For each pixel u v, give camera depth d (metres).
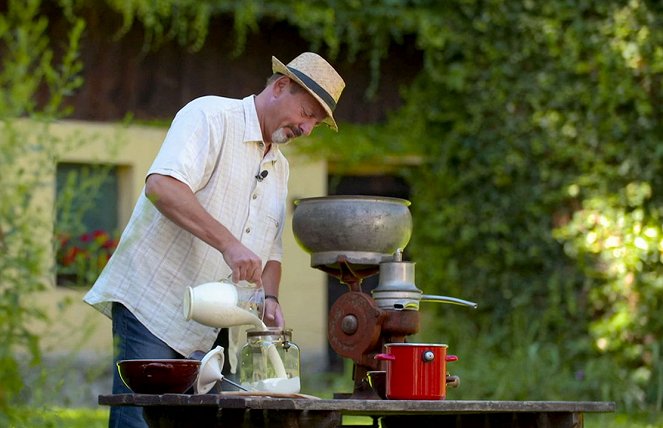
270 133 4.78
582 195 11.30
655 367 10.66
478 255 11.80
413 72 12.20
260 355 4.18
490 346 11.27
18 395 3.76
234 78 11.55
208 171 4.65
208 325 4.29
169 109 11.22
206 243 4.52
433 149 12.07
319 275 11.62
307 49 11.90
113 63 10.98
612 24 11.13
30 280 3.72
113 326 4.75
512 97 11.59
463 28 11.84
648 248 10.97
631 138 11.10
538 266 11.55
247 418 3.77
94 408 9.11
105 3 10.90
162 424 3.96
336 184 12.10
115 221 10.91
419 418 4.77
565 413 4.38
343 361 11.70
